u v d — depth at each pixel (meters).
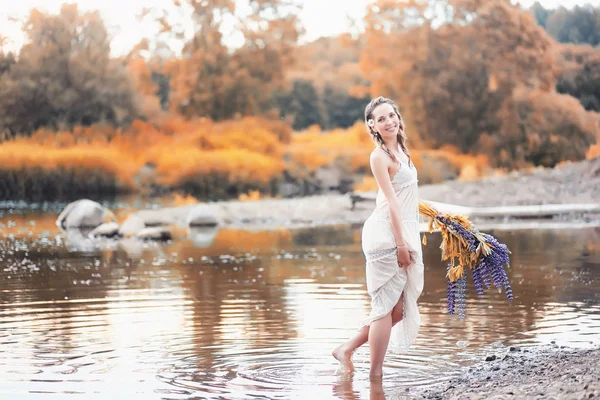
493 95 33.19
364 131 35.44
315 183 32.81
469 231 4.94
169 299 7.68
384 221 4.88
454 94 33.44
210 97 35.91
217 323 6.37
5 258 11.79
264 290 8.25
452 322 6.32
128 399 4.21
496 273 4.89
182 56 36.16
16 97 33.91
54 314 6.84
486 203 21.31
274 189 32.75
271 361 5.08
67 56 34.62
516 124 32.97
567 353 4.95
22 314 6.85
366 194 23.00
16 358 5.16
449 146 33.28
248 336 5.85
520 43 33.28
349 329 6.09
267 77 36.41
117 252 12.69
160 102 36.69
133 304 7.38
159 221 20.12
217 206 22.06
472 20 33.53
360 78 37.66
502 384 4.18
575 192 22.08
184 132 35.25
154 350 5.40
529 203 21.09
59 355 5.25
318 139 36.16
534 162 32.88
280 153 34.03
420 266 4.91
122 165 33.12
